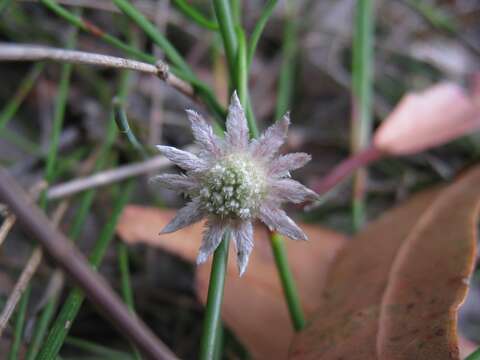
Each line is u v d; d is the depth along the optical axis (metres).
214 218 0.05
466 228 0.06
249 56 0.06
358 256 0.07
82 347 0.07
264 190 0.05
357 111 0.09
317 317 0.06
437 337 0.05
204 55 0.11
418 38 0.12
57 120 0.08
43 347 0.05
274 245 0.06
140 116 0.10
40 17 0.10
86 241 0.09
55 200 0.08
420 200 0.07
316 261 0.07
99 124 0.10
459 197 0.07
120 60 0.05
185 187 0.05
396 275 0.06
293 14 0.11
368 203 0.10
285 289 0.06
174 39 0.11
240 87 0.06
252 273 0.07
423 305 0.05
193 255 0.07
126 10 0.06
